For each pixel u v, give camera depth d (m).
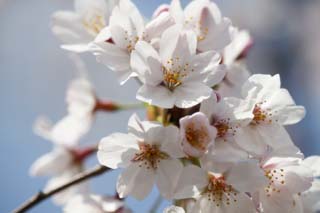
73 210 0.55
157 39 0.51
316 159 0.51
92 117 0.59
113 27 0.51
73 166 0.60
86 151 0.60
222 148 0.49
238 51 0.56
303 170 0.51
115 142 0.50
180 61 0.51
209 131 0.49
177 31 0.51
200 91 0.50
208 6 0.52
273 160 0.50
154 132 0.50
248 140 0.50
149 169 0.50
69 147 0.60
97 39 0.51
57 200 0.58
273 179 0.51
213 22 0.52
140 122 0.50
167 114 0.51
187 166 0.50
